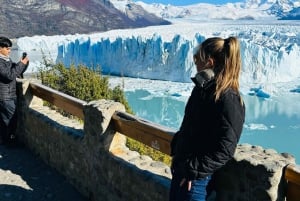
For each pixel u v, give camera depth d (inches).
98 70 495.5
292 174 91.2
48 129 213.0
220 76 87.8
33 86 241.1
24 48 3203.7
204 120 89.9
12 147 245.9
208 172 90.0
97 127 165.5
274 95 1918.1
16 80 249.6
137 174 142.5
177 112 1697.8
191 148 92.5
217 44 90.4
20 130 251.9
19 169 213.8
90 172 175.3
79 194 185.5
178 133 105.7
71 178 194.1
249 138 1346.0
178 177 98.7
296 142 1298.0
